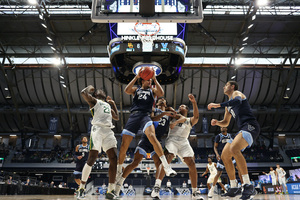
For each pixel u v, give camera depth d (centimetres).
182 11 755
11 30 2752
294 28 2689
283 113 3553
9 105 3669
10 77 3300
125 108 3547
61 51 2833
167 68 1908
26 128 3834
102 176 3481
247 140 390
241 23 2591
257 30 2733
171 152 511
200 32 2536
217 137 866
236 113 420
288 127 3900
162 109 563
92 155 438
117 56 1791
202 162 3334
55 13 2492
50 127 3331
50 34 2591
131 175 3344
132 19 755
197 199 512
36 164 3338
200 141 4084
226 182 2933
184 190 2923
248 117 405
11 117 3762
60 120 3844
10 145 3988
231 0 2395
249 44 2923
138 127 446
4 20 2452
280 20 2428
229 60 3042
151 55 1756
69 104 3616
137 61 1847
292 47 2834
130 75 1945
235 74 3084
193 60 3050
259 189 2345
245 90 3438
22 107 3656
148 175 2794
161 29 1584
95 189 3238
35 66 3070
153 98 468
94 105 462
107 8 765
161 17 748
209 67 2989
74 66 3044
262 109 3544
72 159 3366
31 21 2509
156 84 477
